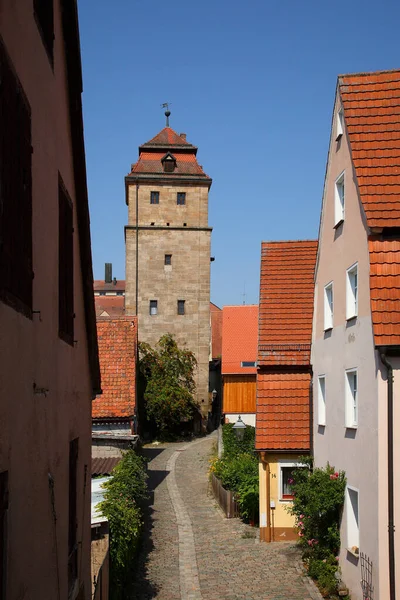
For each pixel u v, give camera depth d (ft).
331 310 56.75
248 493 72.49
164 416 151.94
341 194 53.01
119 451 74.23
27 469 18.53
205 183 173.37
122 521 50.01
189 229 171.73
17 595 17.13
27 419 18.61
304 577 53.31
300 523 56.54
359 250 45.47
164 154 179.01
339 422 50.93
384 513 39.78
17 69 17.79
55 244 24.45
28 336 18.80
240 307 147.13
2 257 15.57
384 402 40.34
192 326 168.86
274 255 78.74
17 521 17.17
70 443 28.50
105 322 98.58
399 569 39.06
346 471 48.55
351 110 48.57
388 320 40.57
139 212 172.14
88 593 34.17
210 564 58.39
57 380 24.44
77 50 27.86
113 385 89.81
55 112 25.08
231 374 131.44
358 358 45.39
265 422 66.28
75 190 31.14
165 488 95.20
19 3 18.11
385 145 46.47
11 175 16.72
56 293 24.44
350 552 46.01
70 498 28.86
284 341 70.18
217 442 131.75
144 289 169.89
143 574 55.72
